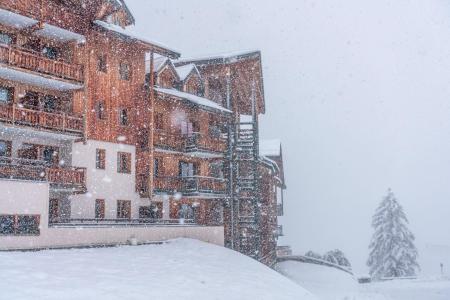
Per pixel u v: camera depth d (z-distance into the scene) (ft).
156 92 110.93
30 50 87.30
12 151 87.04
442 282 142.61
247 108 153.58
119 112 104.63
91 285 55.93
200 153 121.49
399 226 207.62
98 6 97.09
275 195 161.07
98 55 100.68
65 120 89.97
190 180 117.50
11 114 82.28
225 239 127.44
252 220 128.36
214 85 138.62
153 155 108.78
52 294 50.78
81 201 94.79
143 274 65.00
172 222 112.37
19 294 49.29
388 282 144.46
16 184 72.69
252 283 71.61
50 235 75.20
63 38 94.89
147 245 86.43
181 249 86.48
